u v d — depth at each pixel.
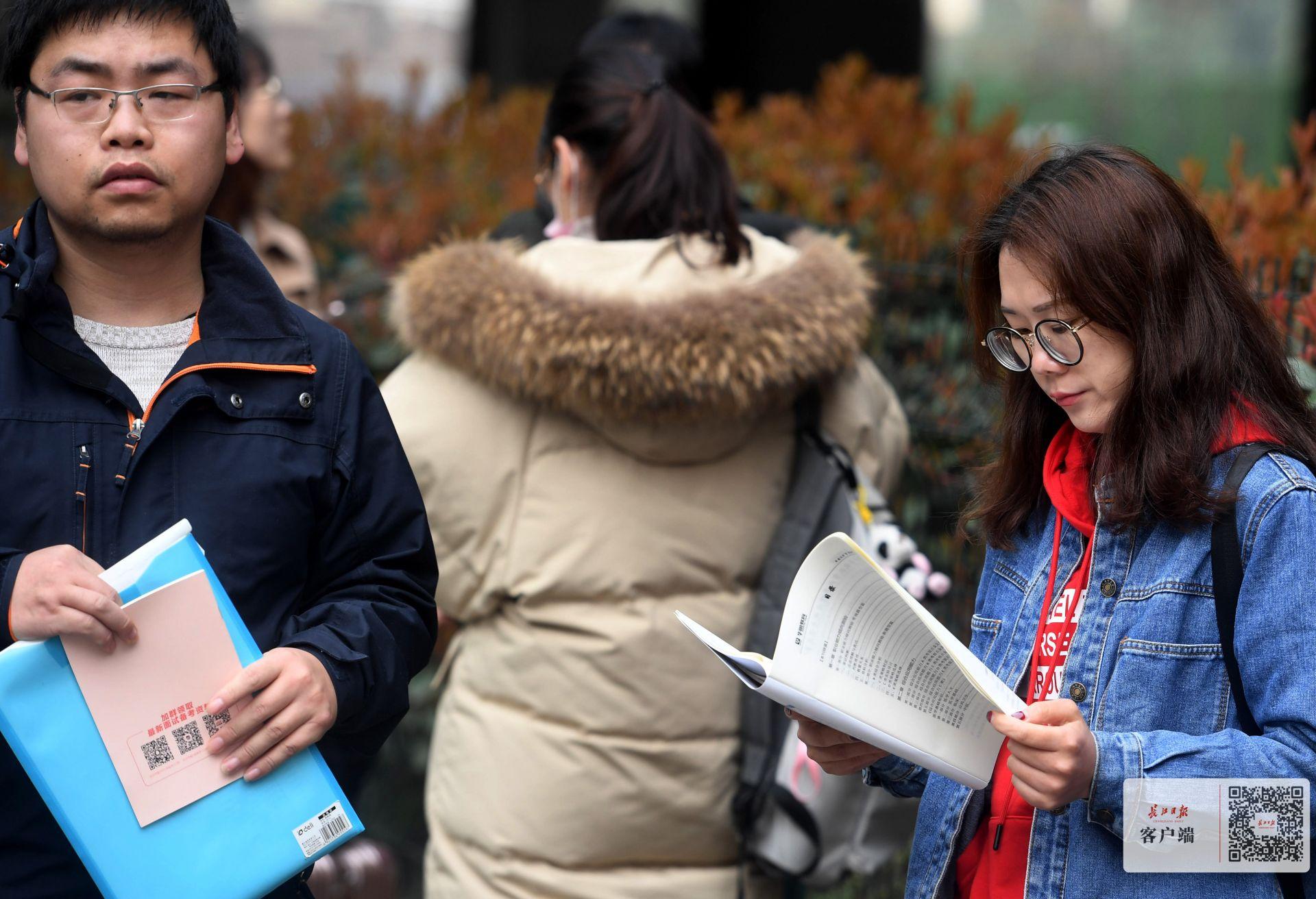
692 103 3.94
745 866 3.93
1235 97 11.38
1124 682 2.40
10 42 2.46
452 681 4.04
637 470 3.71
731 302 3.48
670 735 3.73
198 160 2.51
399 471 2.80
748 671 2.42
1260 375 2.46
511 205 6.44
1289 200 4.10
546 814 3.73
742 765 3.78
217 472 2.53
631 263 3.62
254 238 4.97
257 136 4.87
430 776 4.11
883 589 2.44
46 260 2.44
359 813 6.64
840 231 5.27
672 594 3.74
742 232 3.77
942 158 5.37
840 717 2.42
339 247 6.90
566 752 3.72
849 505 3.80
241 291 2.64
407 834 6.57
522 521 3.72
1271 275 3.86
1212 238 2.48
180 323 2.61
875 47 12.53
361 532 2.74
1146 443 2.40
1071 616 2.55
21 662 2.20
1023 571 2.70
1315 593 2.26
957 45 12.35
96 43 2.41
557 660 3.71
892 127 5.76
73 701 2.23
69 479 2.42
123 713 2.26
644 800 3.73
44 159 2.44
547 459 3.71
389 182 7.23
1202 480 2.37
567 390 3.51
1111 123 11.80
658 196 3.69
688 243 3.69
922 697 2.50
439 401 3.76
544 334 3.43
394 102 8.36
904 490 4.98
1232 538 2.33
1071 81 11.94
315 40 14.39
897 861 4.99
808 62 12.88
